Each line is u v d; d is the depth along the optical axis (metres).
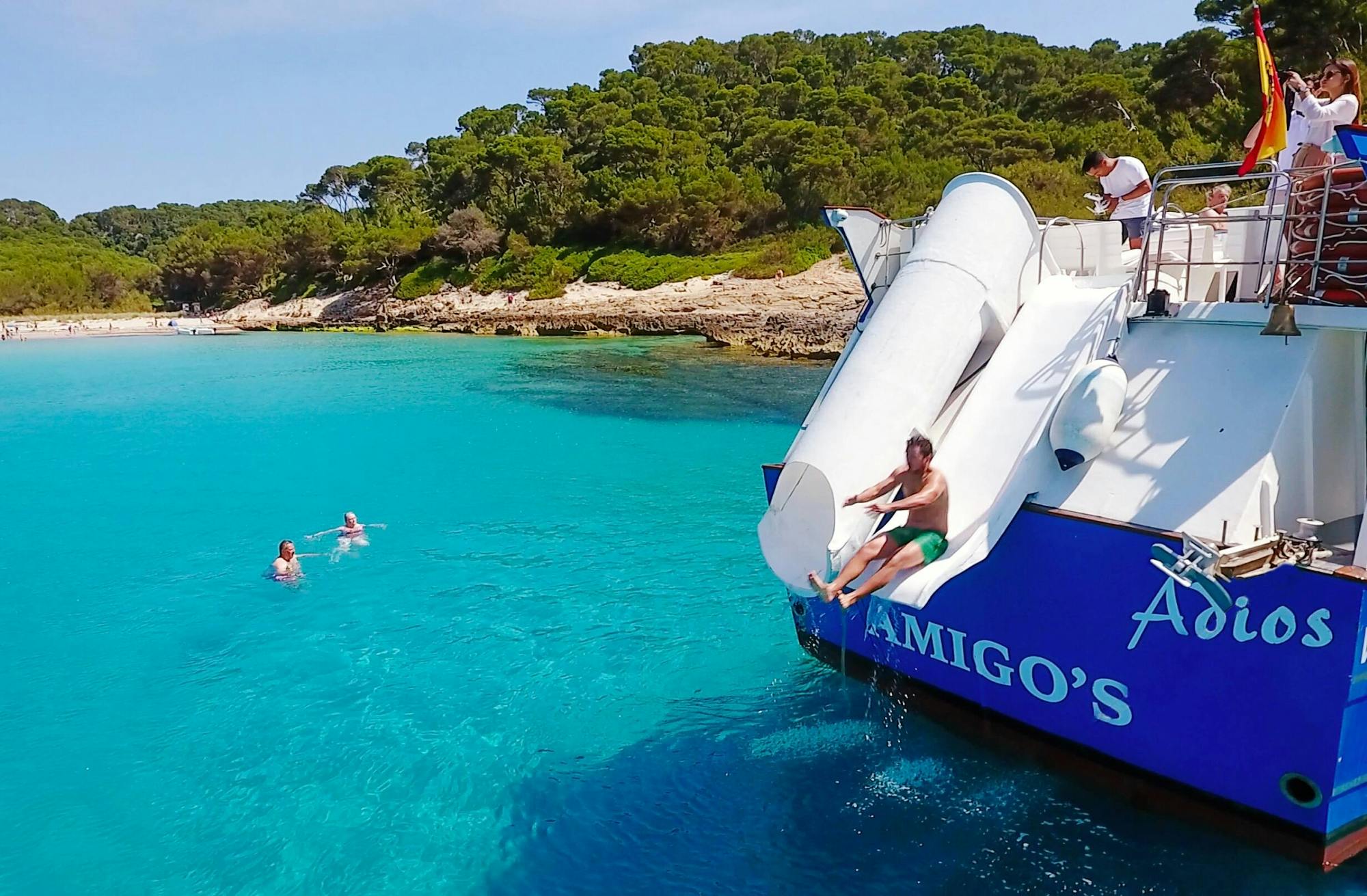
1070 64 86.19
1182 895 5.29
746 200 50.38
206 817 6.54
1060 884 5.46
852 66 91.81
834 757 6.90
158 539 13.19
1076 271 6.85
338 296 62.94
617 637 9.38
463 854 6.04
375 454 18.16
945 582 5.60
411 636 9.58
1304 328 5.14
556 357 33.12
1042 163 42.56
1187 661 5.07
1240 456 5.05
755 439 18.47
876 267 7.32
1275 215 5.71
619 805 6.52
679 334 38.38
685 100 68.62
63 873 5.96
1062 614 5.54
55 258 93.62
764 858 5.87
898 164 50.09
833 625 7.43
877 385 5.91
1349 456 5.43
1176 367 5.54
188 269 78.06
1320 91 6.75
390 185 80.75
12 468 17.77
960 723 6.49
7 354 44.97
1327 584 4.46
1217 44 44.12
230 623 10.08
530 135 74.06
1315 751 4.74
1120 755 5.56
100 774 7.14
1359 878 5.08
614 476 15.93
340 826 6.39
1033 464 5.66
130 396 27.41
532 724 7.68
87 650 9.47
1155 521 5.12
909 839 5.94
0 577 11.72
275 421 22.16
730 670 8.52
